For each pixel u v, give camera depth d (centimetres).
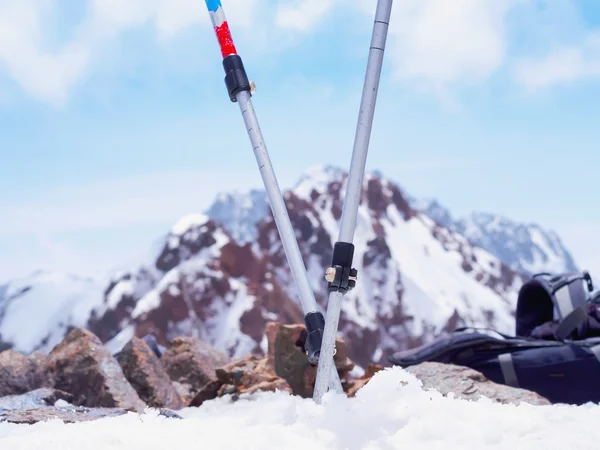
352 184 269
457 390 380
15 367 430
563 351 452
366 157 272
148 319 8269
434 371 402
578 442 222
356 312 11700
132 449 211
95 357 432
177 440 221
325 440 229
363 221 14050
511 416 246
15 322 11738
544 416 252
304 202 12388
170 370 540
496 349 468
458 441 224
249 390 445
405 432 230
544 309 526
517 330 539
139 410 408
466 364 470
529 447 217
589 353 448
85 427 239
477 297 14488
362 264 12912
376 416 239
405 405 245
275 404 274
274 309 8588
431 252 15150
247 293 8650
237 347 8062
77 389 426
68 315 11244
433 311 12594
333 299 262
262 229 11419
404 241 14750
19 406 379
